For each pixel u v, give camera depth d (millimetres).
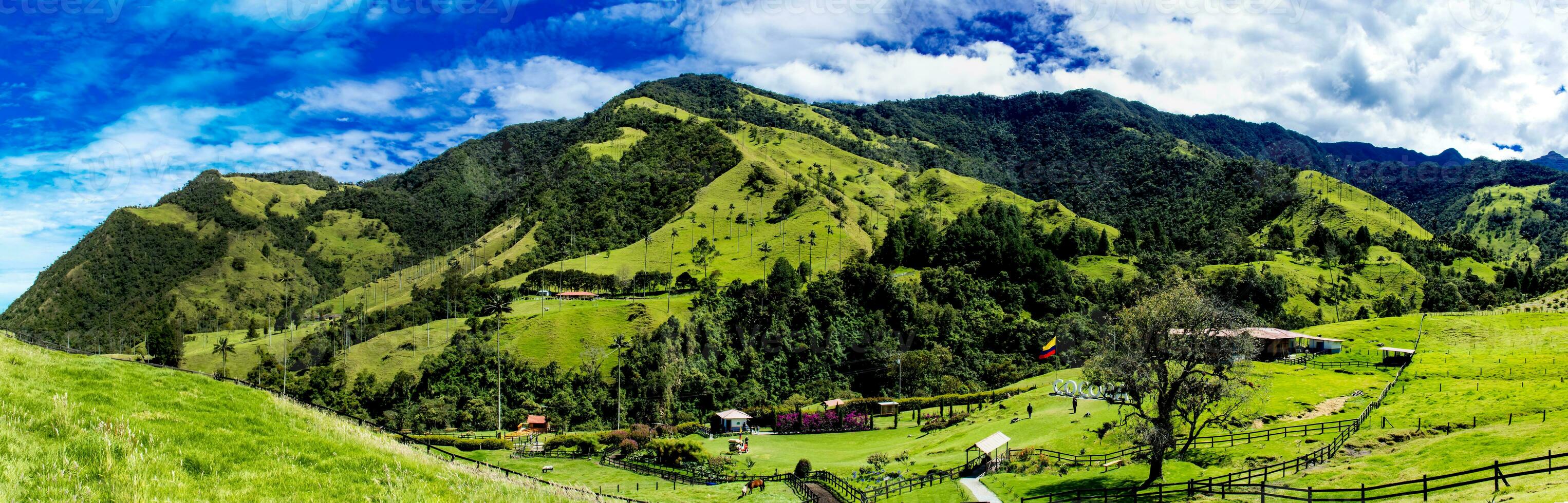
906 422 110250
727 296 182500
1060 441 70125
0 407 26656
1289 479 49062
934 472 69000
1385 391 77062
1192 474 53625
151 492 23531
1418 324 120875
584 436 99688
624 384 143250
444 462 38094
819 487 70812
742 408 137375
